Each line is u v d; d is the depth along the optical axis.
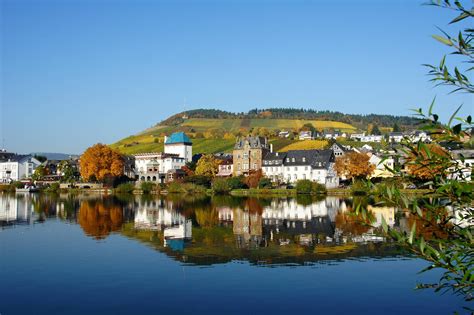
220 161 196.75
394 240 10.45
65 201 116.88
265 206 95.75
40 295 30.70
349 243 46.78
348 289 31.11
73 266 38.38
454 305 27.53
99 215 79.00
